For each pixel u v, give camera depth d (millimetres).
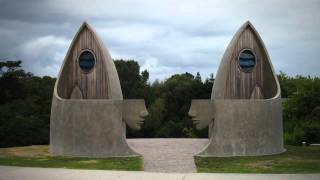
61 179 13789
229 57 21812
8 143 36844
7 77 43938
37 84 46500
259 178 14000
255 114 20812
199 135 44531
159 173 15281
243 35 22000
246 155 20531
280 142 21953
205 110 20531
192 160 19125
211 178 14109
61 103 21109
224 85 21625
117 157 20094
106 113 20484
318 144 28750
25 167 16547
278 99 21750
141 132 47000
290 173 15438
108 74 21500
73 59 21859
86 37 21734
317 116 34938
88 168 16906
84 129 20562
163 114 48812
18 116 38406
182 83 52344
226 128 20438
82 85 21734
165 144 24031
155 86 56094
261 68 22156
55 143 21359
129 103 20688
